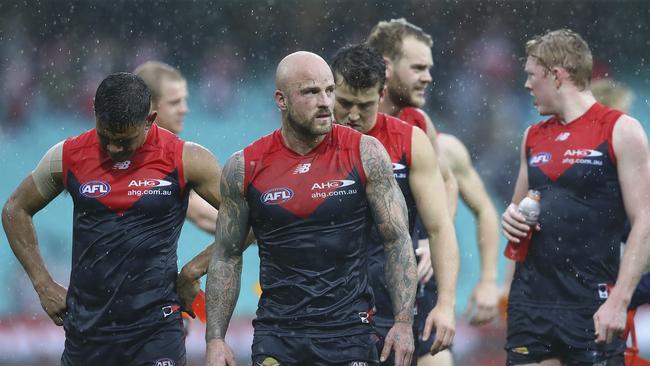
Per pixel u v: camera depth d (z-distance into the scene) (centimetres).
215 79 5631
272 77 5681
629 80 5812
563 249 1906
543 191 1939
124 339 1684
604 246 1903
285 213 1530
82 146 1681
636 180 1845
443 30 5638
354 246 1554
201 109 5584
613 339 1833
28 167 5269
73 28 5481
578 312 1906
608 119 1888
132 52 5597
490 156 5481
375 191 1547
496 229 2405
